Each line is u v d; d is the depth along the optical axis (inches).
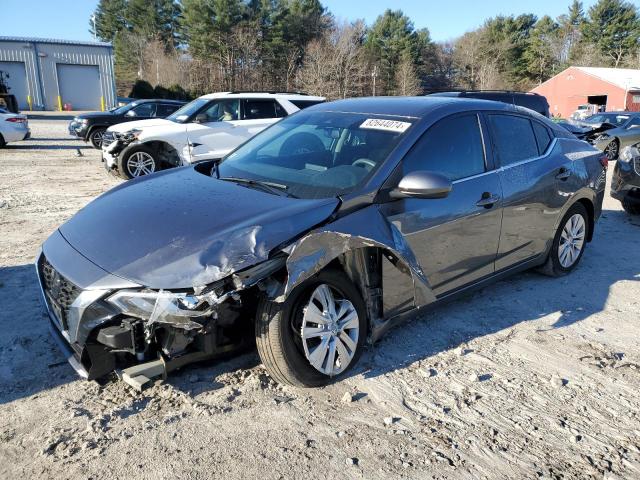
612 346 156.7
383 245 130.4
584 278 209.9
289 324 120.5
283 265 115.8
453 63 3250.5
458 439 114.0
